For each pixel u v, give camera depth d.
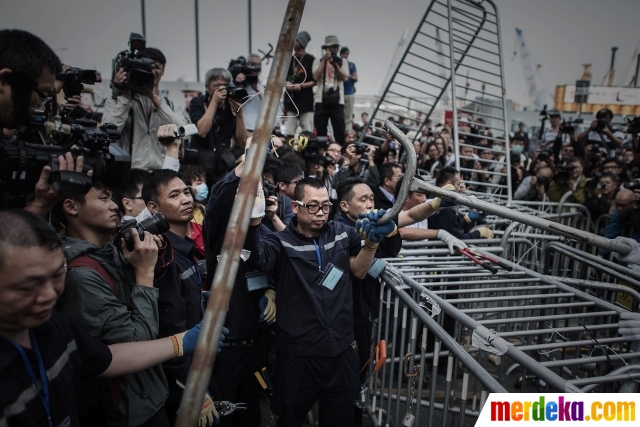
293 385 2.43
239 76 4.37
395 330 2.64
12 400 1.16
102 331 1.66
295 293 2.49
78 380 1.42
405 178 2.03
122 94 3.69
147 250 1.76
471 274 2.69
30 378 1.21
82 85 2.54
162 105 3.88
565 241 4.71
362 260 2.51
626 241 2.23
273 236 2.58
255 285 2.67
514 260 4.06
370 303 2.87
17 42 1.56
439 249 3.12
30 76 1.50
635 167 5.62
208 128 3.82
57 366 1.29
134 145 3.81
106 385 1.72
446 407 2.11
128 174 1.70
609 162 5.64
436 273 3.09
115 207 1.86
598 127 7.30
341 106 7.48
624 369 1.68
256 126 0.98
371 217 2.24
